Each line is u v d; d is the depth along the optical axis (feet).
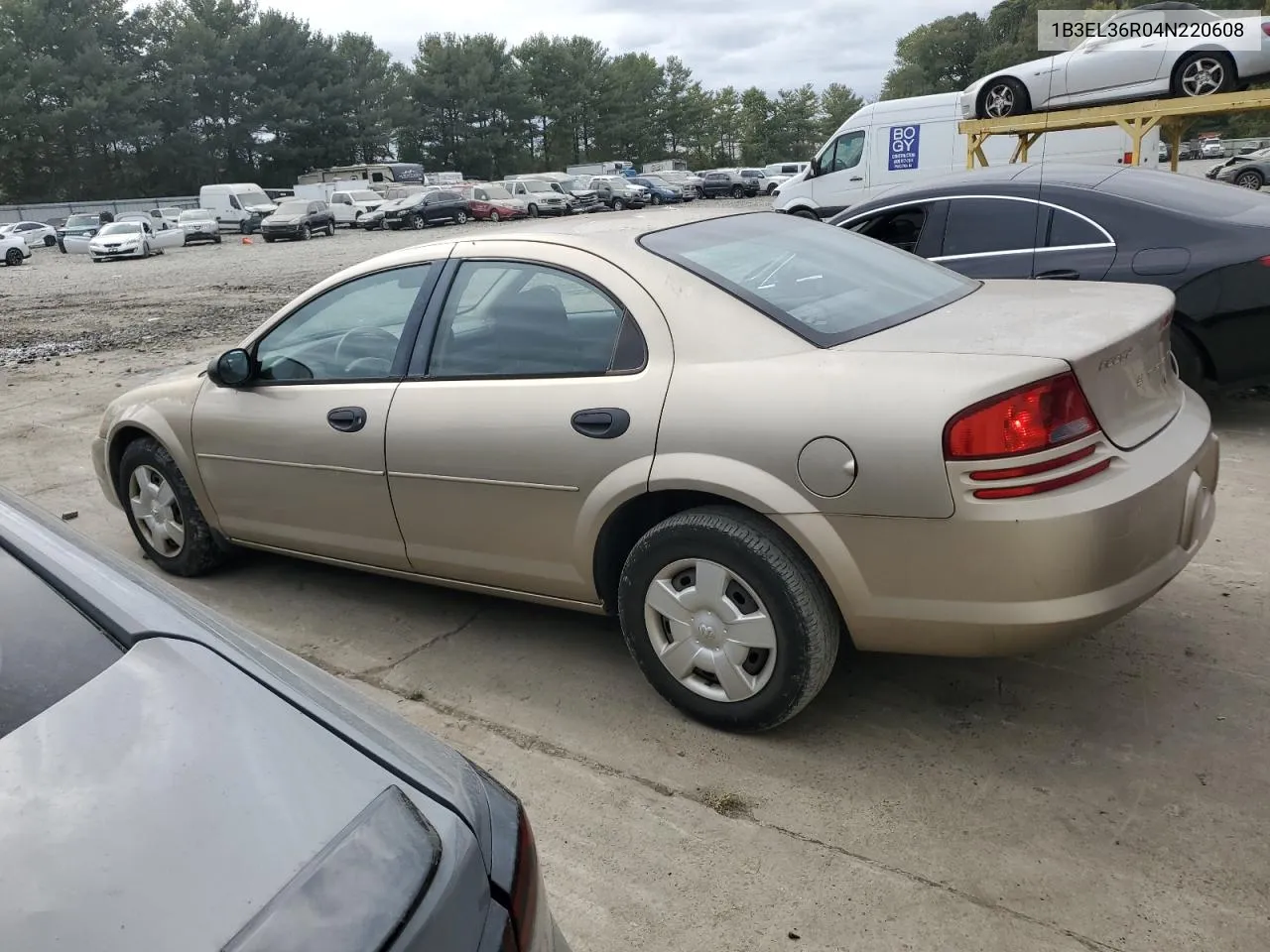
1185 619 11.45
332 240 118.93
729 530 8.98
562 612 13.00
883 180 55.16
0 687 4.48
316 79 254.88
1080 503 7.79
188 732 4.15
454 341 11.05
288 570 14.93
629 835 8.45
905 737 9.59
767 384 8.82
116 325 48.14
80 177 225.97
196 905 3.39
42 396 30.68
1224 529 14.06
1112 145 50.03
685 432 9.11
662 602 9.71
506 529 10.64
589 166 238.89
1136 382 8.71
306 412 12.10
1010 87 41.83
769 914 7.47
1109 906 7.30
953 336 8.85
